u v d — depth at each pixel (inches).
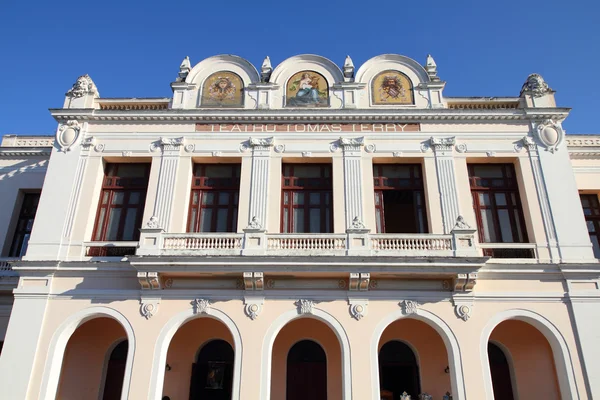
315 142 775.7
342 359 633.0
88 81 827.4
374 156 763.4
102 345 738.8
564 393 634.2
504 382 724.0
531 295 667.4
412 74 829.8
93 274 689.0
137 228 755.4
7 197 876.6
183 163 767.1
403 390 714.2
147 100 822.5
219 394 714.8
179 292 669.9
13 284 764.0
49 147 901.8
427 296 663.8
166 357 706.2
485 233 743.1
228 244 680.4
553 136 769.6
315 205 763.4
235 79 832.3
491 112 777.6
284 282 668.7
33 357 645.3
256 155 765.9
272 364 716.0
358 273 644.1
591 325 652.1
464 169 759.1
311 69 834.2
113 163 796.6
